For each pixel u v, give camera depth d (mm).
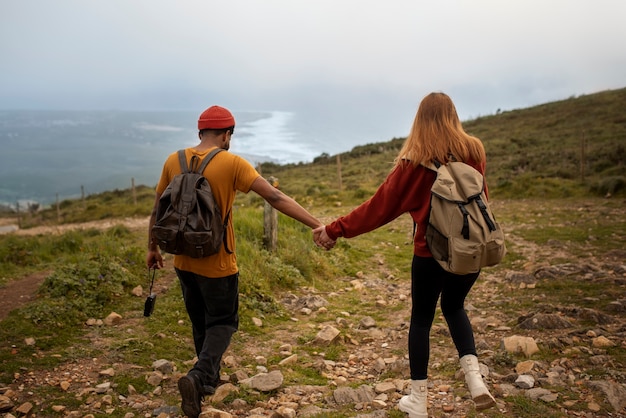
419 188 2791
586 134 33250
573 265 7406
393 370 4121
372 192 20344
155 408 3373
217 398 3463
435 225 2668
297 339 4996
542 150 29797
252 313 5594
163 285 6195
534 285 6609
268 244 7840
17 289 5770
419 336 2961
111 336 4648
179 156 3229
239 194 23781
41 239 9883
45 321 4789
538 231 11086
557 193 17438
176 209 3006
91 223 21344
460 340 2969
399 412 3229
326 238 3094
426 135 2820
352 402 3465
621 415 3051
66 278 5566
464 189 2688
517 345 4195
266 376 3764
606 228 10781
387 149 49500
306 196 21047
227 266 3229
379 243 11070
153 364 4031
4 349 4188
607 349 4129
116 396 3525
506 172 24094
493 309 5781
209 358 3133
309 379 3977
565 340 4336
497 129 43750
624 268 7062
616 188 16594
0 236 14219
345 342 4949
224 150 3211
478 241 2598
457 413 3158
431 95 2926
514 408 3154
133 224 18703
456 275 2855
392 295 7008
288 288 6938
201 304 3465
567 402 3191
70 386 3648
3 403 3289
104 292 5559
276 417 3184
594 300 5719
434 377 3848
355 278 8062
